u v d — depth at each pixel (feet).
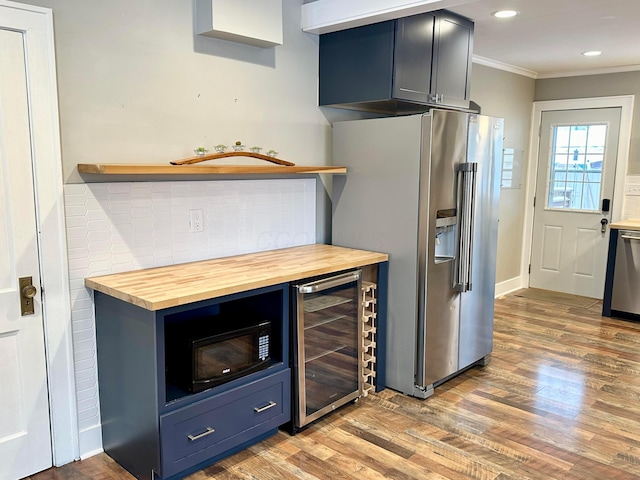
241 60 9.87
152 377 6.95
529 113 19.04
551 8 10.39
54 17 7.30
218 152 9.53
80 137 7.75
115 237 8.28
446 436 8.84
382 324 10.58
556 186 19.02
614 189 17.70
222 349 7.75
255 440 8.63
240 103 9.95
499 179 11.67
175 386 7.66
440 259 10.41
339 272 9.36
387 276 10.53
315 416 9.12
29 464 7.68
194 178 9.30
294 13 10.84
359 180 10.84
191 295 7.02
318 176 11.76
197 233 9.43
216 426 7.66
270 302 8.63
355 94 10.87
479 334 11.64
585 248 18.54
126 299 7.07
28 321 7.47
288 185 11.07
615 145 17.54
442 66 11.23
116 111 8.14
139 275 8.22
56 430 7.88
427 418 9.48
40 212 7.42
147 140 8.57
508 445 8.57
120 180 8.25
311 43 11.27
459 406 9.97
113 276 8.13
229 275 8.27
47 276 7.57
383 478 7.63
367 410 9.80
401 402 10.16
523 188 19.38
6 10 6.83
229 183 9.88
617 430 9.10
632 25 11.79
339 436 8.84
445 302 10.45
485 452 8.34
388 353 10.69
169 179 8.94
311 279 8.85
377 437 8.80
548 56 15.49
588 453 8.36
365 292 10.27
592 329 14.87
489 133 11.11
